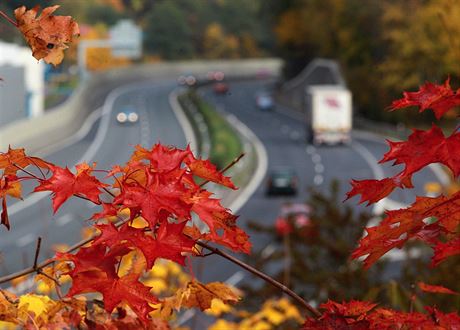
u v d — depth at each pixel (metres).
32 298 4.44
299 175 88.31
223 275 43.44
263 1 170.12
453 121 57.44
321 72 150.25
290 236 15.88
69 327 4.44
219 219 3.96
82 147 110.19
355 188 3.81
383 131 116.56
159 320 4.56
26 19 3.93
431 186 16.02
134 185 3.91
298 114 152.62
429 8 86.25
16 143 99.94
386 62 97.62
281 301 11.75
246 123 136.62
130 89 187.62
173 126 126.88
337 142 106.75
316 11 144.12
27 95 109.88
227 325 11.08
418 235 3.86
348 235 16.30
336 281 14.30
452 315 4.24
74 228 55.94
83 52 161.38
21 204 64.31
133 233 3.85
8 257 48.53
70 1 88.94
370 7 126.88
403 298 7.95
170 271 10.10
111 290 3.90
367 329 4.19
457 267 11.62
